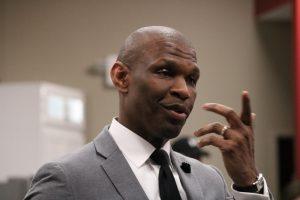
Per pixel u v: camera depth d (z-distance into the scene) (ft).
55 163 11.44
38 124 38.73
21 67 46.65
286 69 48.70
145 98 11.32
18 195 35.29
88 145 12.18
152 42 11.47
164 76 11.30
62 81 46.55
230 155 11.64
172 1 47.47
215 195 12.55
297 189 27.78
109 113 46.44
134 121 11.73
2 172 38.83
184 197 11.91
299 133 35.55
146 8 47.29
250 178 11.72
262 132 48.52
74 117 41.83
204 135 11.82
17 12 46.88
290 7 44.93
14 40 46.78
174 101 11.23
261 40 48.47
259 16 48.08
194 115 45.88
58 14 46.88
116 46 47.03
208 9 47.78
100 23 47.01
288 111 48.75
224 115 11.68
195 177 12.61
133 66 11.57
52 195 11.00
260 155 48.47
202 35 47.55
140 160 11.75
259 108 48.39
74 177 11.22
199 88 47.14
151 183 11.61
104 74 46.32
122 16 47.16
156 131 11.48
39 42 46.75
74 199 11.02
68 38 46.88
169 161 12.03
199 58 47.39
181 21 47.50
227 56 47.80
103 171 11.47
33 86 39.11
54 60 46.68
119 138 11.94
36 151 38.63
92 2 47.14
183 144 28.04
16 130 39.04
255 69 48.29
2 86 39.60
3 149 39.04
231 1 48.16
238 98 47.67
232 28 48.08
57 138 39.99
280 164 48.78
